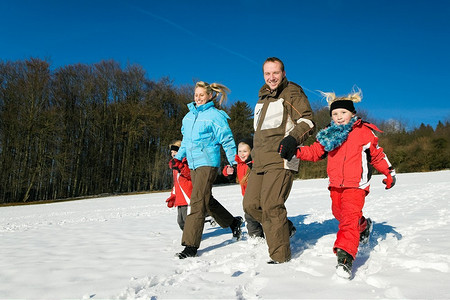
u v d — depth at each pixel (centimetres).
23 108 2667
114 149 3394
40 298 201
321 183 2209
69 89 3209
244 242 354
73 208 1320
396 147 4797
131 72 3556
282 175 273
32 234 513
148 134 3672
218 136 341
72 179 3147
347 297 178
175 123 3800
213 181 340
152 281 226
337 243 226
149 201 1545
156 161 3634
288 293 188
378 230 382
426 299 169
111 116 3453
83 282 229
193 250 304
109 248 355
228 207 912
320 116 3669
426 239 311
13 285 226
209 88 357
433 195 886
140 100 3591
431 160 4462
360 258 259
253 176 298
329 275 220
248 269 246
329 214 600
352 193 260
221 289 199
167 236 437
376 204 739
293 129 265
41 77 2730
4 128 2642
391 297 175
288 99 286
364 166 263
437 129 5106
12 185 2630
